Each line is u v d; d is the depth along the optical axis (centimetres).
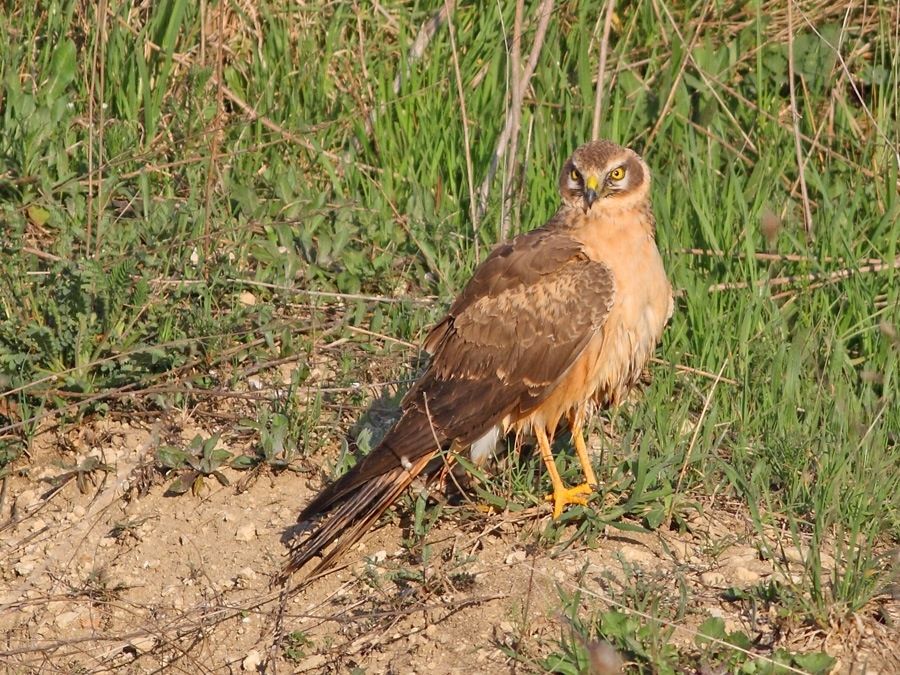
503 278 1006
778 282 1186
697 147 1332
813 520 953
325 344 1152
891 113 1369
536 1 1400
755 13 1434
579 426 1018
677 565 914
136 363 1076
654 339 1033
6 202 1223
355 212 1267
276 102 1384
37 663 904
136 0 1405
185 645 910
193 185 1251
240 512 1013
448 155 1316
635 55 1432
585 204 1011
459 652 867
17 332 1079
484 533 955
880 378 1065
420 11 1448
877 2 1418
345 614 912
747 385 1080
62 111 1304
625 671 816
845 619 846
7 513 1016
